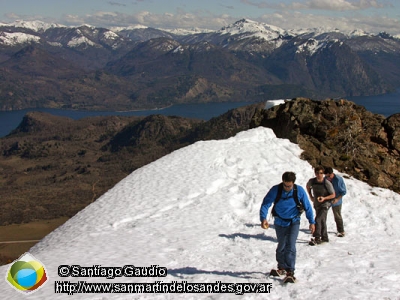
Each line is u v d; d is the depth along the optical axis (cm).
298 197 962
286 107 2780
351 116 2561
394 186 2147
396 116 2492
